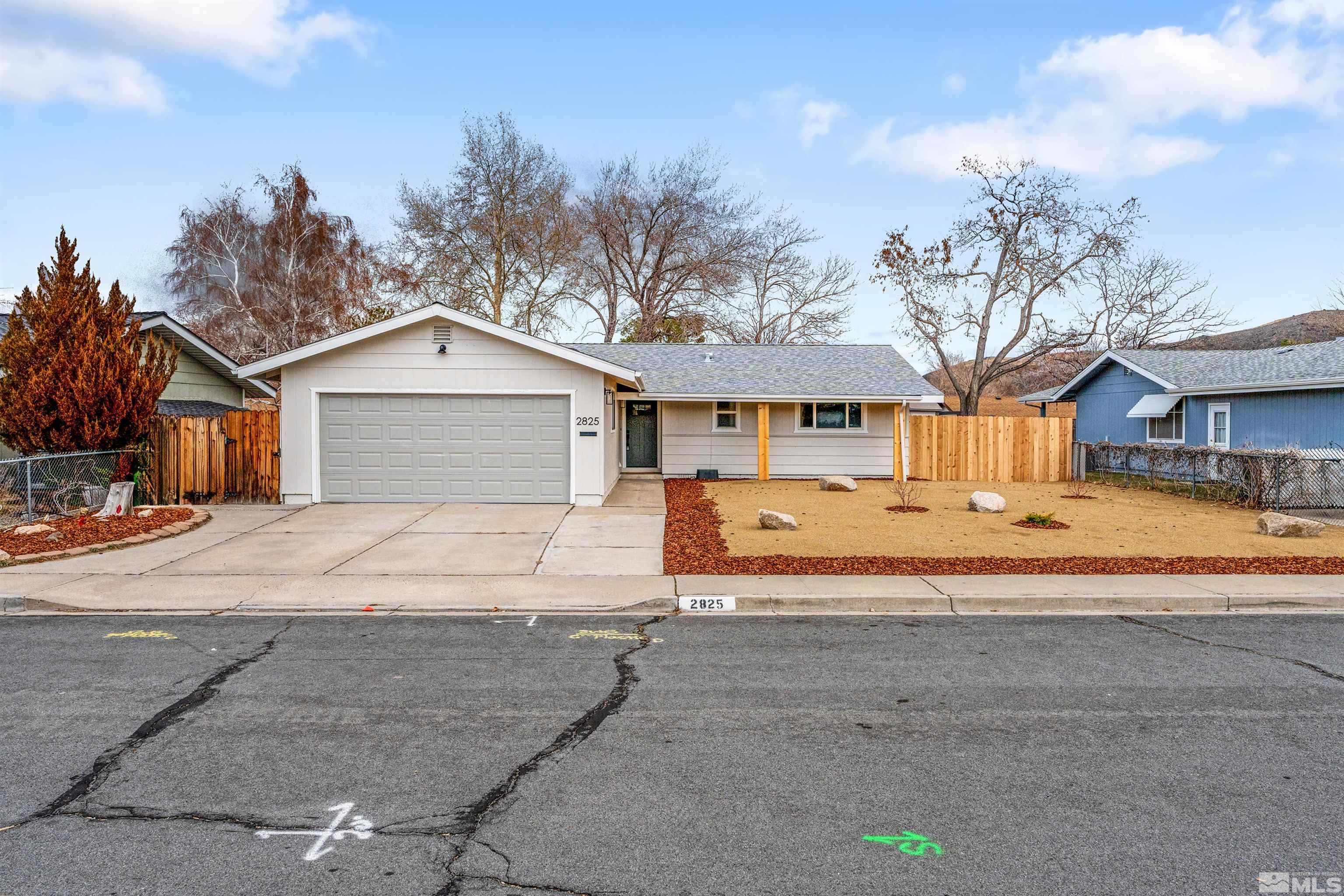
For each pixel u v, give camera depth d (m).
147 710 5.78
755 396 22.23
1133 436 27.34
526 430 16.30
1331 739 5.31
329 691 6.23
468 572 10.46
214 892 3.54
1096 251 35.69
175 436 15.89
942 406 29.42
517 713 5.78
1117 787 4.59
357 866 3.76
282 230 39.78
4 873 3.68
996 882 3.63
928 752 5.08
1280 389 21.17
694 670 6.79
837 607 9.09
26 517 13.36
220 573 10.37
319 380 16.00
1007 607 9.10
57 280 14.45
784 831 4.09
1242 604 9.18
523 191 37.34
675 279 42.38
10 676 6.55
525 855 3.86
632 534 13.07
